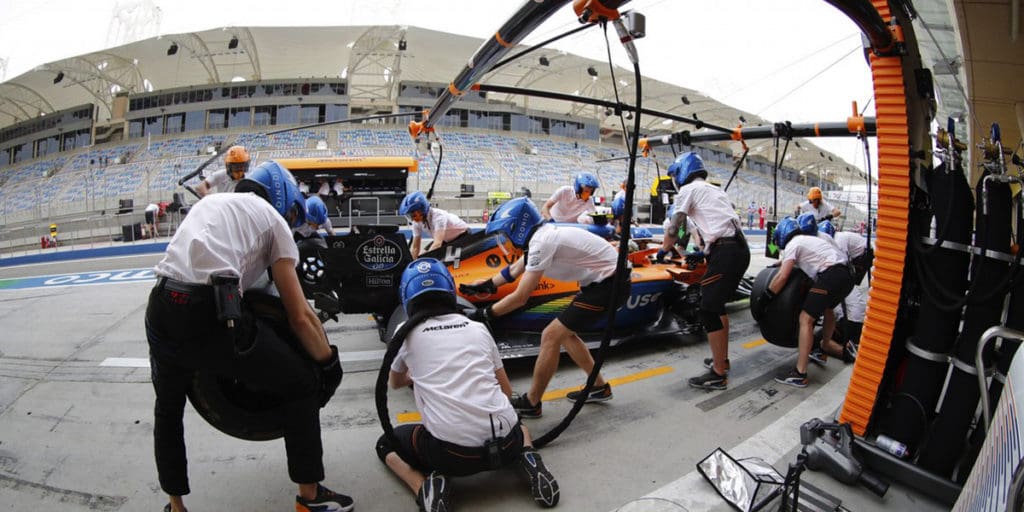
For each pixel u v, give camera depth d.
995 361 2.31
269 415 2.03
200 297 1.66
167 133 31.33
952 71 2.67
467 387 2.15
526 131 34.22
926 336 2.41
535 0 3.02
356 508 2.22
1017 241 2.16
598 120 36.09
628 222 2.47
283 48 30.19
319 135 30.30
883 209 2.53
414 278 2.36
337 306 2.56
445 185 25.81
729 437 2.91
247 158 4.83
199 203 1.83
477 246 4.36
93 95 33.78
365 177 11.32
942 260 2.37
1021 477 0.94
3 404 3.29
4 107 35.53
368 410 3.25
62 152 32.50
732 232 3.54
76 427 2.98
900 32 2.41
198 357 1.75
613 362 4.23
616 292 2.52
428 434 2.20
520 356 3.74
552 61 30.55
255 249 1.83
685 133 6.44
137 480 2.43
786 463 2.61
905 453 2.45
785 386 3.75
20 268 11.31
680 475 2.49
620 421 3.11
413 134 6.08
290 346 2.01
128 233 18.45
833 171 40.41
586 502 2.26
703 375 3.67
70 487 2.36
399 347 2.20
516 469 2.54
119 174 26.98
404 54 31.56
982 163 2.30
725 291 3.53
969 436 2.47
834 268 3.71
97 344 4.54
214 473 2.49
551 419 3.13
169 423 1.93
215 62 31.33
